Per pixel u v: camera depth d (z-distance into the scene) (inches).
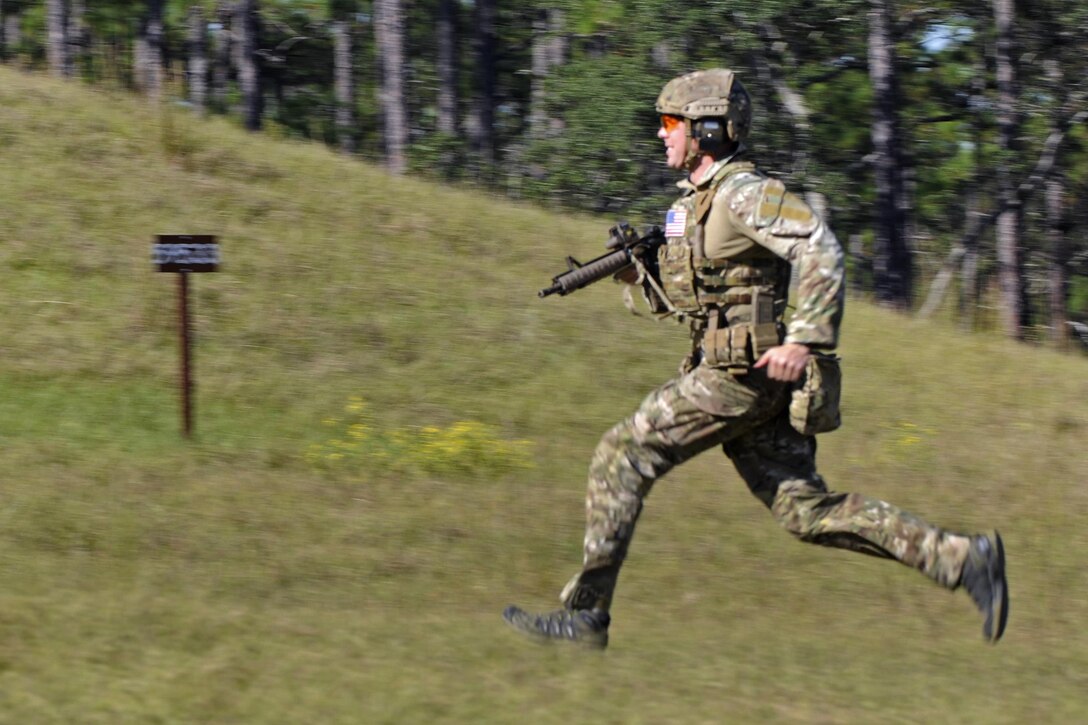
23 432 900.0
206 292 1189.1
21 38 4483.3
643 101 2987.2
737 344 483.8
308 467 886.4
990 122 3235.7
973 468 985.5
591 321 1267.2
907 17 3014.3
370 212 1486.2
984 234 3506.4
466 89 4333.2
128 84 1929.1
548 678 469.4
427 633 522.9
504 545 730.2
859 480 941.8
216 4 4153.5
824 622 621.9
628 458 509.0
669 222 503.8
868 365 1289.4
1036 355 1439.5
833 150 3230.8
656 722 429.1
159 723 408.5
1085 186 3376.0
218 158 1547.7
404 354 1138.7
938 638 597.9
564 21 3481.8
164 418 962.7
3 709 411.2
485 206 1644.9
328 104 4552.2
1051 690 504.4
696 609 634.8
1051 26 2881.4
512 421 1039.0
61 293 1155.9
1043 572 734.5
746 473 506.9
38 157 1434.5
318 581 633.0
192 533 700.0
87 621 501.4
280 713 419.8
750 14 2760.8
